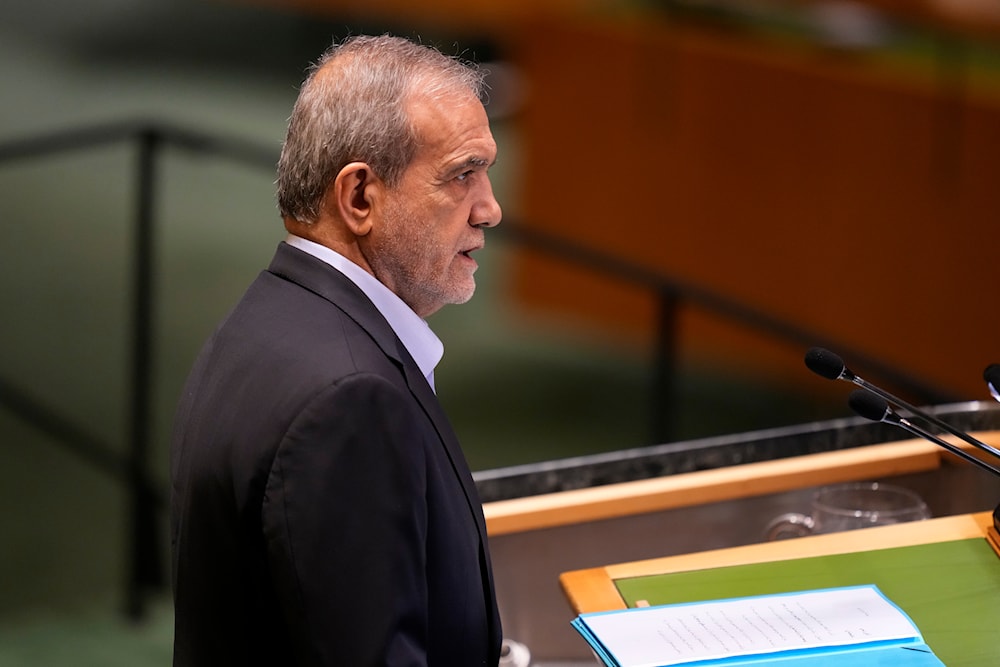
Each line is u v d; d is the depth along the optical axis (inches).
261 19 1642.5
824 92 790.5
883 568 264.1
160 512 605.3
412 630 197.6
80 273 919.7
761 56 810.8
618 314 893.8
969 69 771.4
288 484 194.5
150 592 549.6
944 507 323.3
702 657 227.5
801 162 807.1
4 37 1563.7
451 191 215.0
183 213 1070.4
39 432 693.9
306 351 203.3
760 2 843.4
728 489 301.0
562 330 919.0
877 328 798.5
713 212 845.2
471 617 215.6
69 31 1595.7
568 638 297.6
